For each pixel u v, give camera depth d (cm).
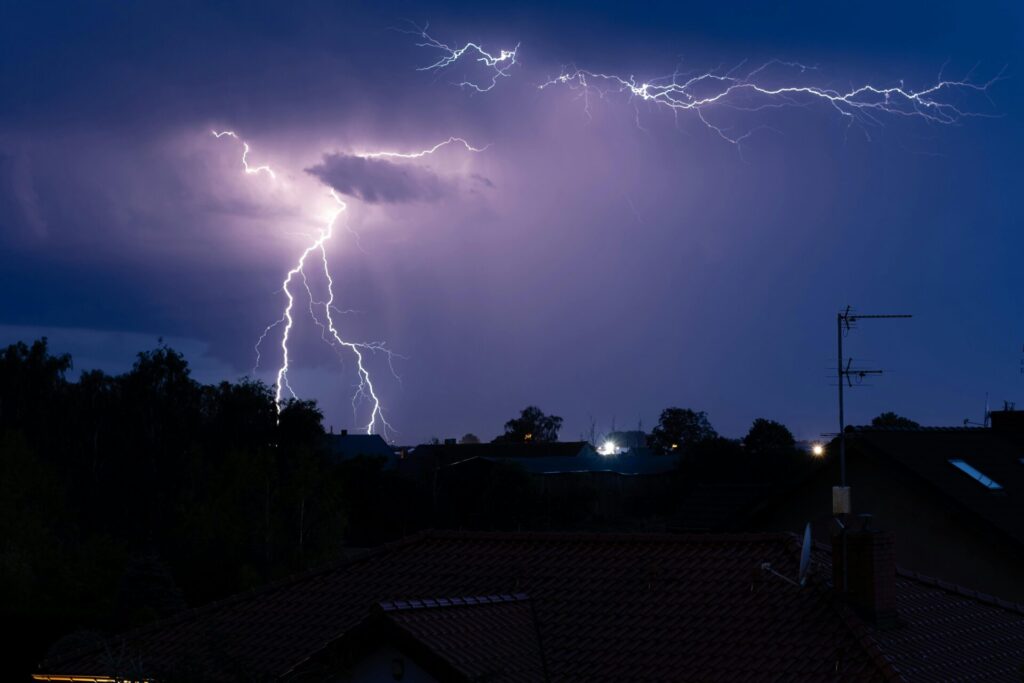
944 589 1619
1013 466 2300
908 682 1194
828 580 1413
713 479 6456
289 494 3931
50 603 3584
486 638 1318
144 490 5662
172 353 6109
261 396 6216
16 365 5909
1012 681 1314
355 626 1258
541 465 7631
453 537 1755
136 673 1302
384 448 9456
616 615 1423
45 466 4628
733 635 1328
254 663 1402
